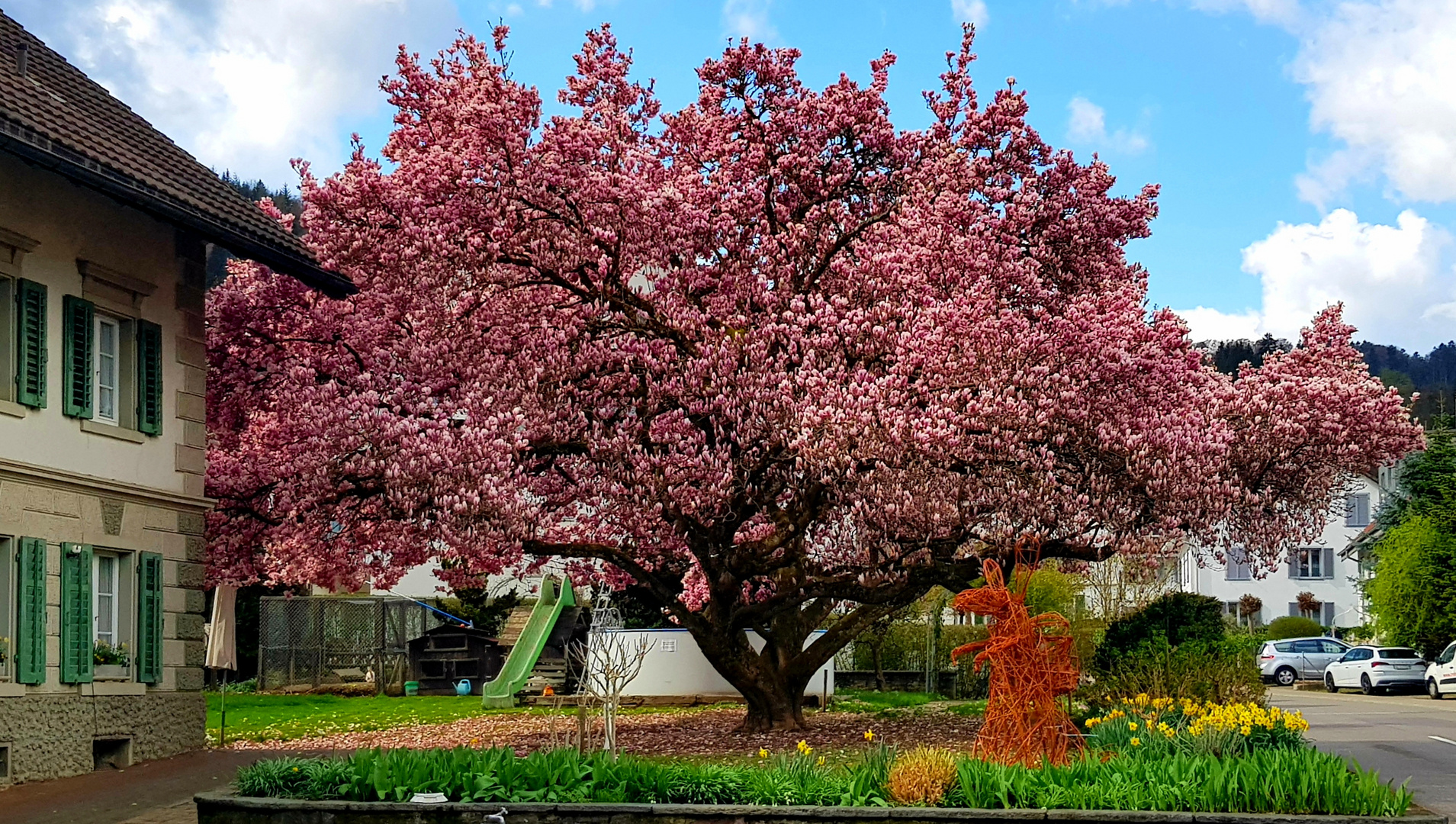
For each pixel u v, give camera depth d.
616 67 24.20
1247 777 11.84
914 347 18.89
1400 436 22.55
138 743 19.05
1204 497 19.44
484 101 20.42
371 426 19.45
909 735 21.67
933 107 23.81
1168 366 19.50
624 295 21.44
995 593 13.80
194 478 20.69
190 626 20.47
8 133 15.28
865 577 21.44
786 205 22.64
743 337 20.58
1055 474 19.31
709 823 11.92
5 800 15.66
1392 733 24.81
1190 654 20.39
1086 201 22.75
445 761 12.83
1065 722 13.88
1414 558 44.12
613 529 22.03
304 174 21.22
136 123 20.31
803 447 18.52
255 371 23.19
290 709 30.36
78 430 18.12
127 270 19.42
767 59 23.03
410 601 37.91
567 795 12.36
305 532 20.86
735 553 21.81
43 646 17.25
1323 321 24.38
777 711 22.86
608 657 19.03
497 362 20.36
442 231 20.14
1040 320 19.80
